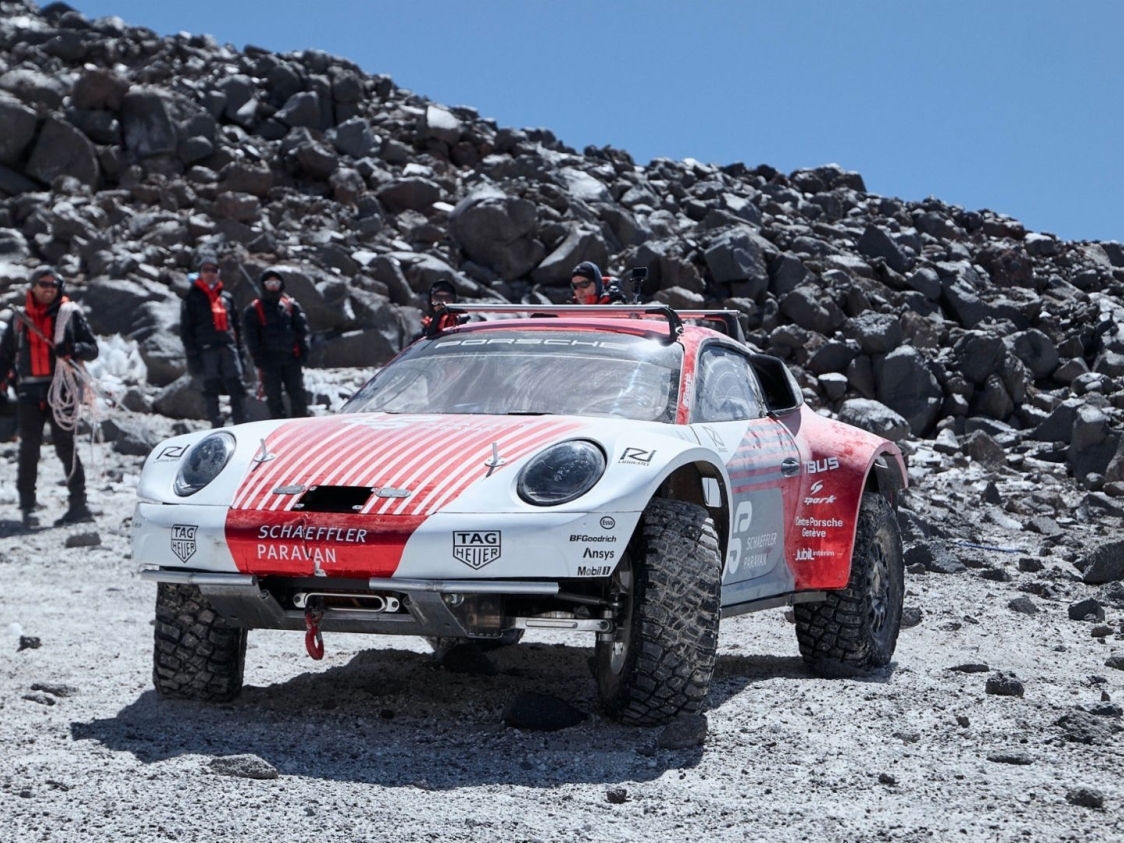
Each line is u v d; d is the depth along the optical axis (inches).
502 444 237.0
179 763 206.7
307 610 233.8
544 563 218.8
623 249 1186.6
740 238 1072.2
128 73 1401.3
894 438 767.7
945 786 209.0
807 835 182.4
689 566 231.0
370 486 230.2
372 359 938.7
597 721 243.0
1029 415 852.6
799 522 297.7
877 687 281.4
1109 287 1228.5
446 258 1101.1
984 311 1063.6
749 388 304.0
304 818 180.5
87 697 266.7
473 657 298.5
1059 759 226.5
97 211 1091.3
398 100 1509.6
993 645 342.3
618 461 230.5
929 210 1449.3
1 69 1334.9
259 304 668.1
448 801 192.4
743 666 316.2
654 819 188.1
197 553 234.5
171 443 262.4
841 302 1033.5
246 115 1346.0
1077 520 595.5
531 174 1293.1
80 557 478.6
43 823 174.6
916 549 461.1
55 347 557.6
